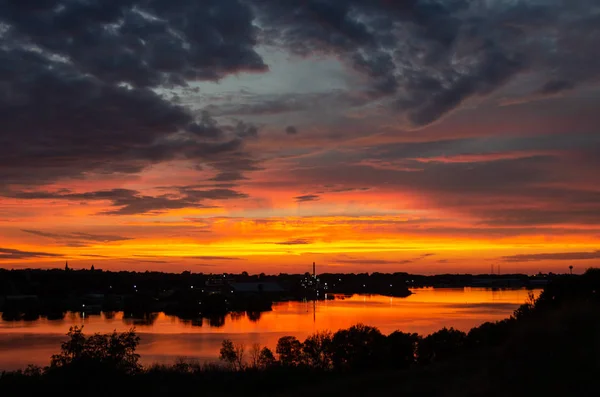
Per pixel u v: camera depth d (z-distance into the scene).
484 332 40.09
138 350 64.31
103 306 155.00
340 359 37.94
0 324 109.31
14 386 21.73
